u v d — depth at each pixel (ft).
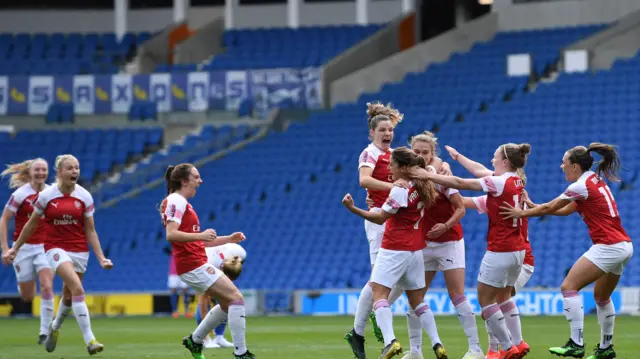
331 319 126.31
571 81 176.35
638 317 119.34
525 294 130.41
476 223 151.64
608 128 164.76
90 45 214.90
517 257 57.00
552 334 90.12
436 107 180.14
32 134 191.62
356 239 158.40
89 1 222.89
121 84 187.93
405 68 190.80
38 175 79.00
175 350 75.61
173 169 57.77
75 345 82.69
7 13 222.69
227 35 209.56
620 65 176.45
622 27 178.81
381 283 54.70
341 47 201.77
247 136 186.39
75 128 193.26
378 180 59.52
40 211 68.23
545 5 192.54
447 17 216.54
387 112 63.10
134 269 163.22
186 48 207.31
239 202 171.73
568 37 187.21
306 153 179.11
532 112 172.65
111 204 177.37
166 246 166.50
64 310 70.38
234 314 57.00
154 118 191.21
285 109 189.67
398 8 206.39
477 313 130.62
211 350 73.87
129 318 136.46
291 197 170.40
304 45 203.62
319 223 163.53
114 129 191.62
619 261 59.11
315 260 156.66
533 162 161.38
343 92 189.98
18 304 150.71
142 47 204.54
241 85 184.85
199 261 57.00
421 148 59.67
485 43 191.83
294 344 81.10
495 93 180.04
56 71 206.59
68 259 67.62
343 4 211.61
